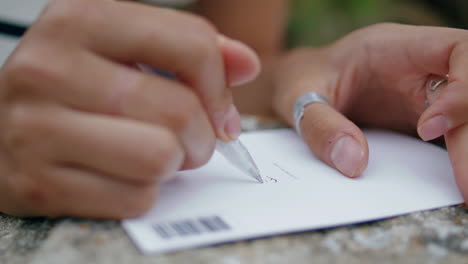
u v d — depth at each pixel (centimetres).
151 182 35
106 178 35
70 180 35
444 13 84
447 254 34
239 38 80
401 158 42
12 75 35
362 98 47
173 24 35
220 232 35
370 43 45
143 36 35
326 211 36
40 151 35
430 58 41
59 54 35
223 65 36
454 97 38
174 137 35
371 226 36
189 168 37
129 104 35
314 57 52
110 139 34
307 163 41
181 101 35
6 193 36
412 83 44
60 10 35
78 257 33
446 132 39
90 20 35
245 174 39
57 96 35
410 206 37
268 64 71
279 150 43
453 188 39
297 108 45
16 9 50
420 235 35
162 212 36
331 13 99
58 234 35
